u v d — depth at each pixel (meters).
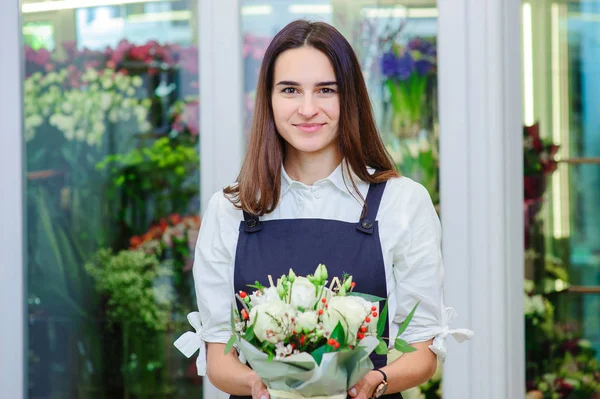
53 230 2.87
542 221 2.84
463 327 2.71
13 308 2.87
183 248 2.82
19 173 2.86
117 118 2.83
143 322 2.83
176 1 2.80
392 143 2.76
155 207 2.83
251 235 1.79
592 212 2.84
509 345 2.73
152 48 2.81
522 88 2.82
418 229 1.78
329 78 1.74
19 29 2.85
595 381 2.84
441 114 2.73
